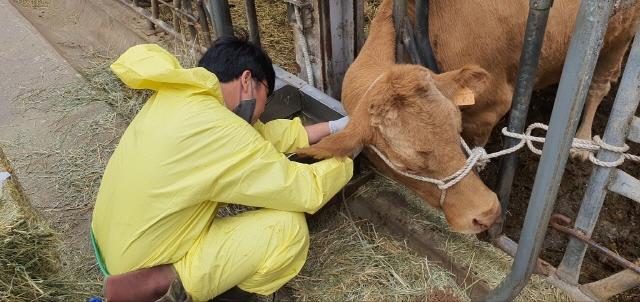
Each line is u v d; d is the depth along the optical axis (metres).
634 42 1.89
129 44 5.23
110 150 3.88
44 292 2.62
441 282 2.80
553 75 3.65
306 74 3.82
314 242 3.06
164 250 2.34
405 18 2.79
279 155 2.33
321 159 2.46
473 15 2.99
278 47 5.02
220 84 2.40
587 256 3.27
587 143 2.19
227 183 2.24
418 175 2.39
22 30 5.38
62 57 5.00
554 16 3.23
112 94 4.40
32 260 2.58
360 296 2.76
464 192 2.41
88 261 3.00
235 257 2.38
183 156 2.20
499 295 2.42
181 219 2.31
